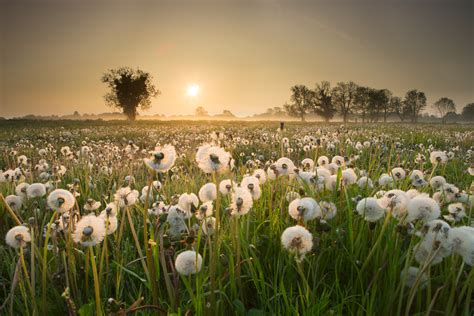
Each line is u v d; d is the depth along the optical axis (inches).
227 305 83.5
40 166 243.1
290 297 79.0
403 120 5905.5
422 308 79.7
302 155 346.9
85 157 318.7
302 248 74.2
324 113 5206.7
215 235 76.9
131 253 112.2
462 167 241.1
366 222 106.2
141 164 268.8
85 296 90.4
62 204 85.4
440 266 86.5
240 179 187.2
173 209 106.0
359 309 75.6
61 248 100.3
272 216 117.0
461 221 117.0
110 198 167.3
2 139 749.3
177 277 82.5
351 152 319.3
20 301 89.9
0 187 187.6
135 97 3449.8
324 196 127.4
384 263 83.2
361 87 5211.6
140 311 78.7
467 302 69.7
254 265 95.3
